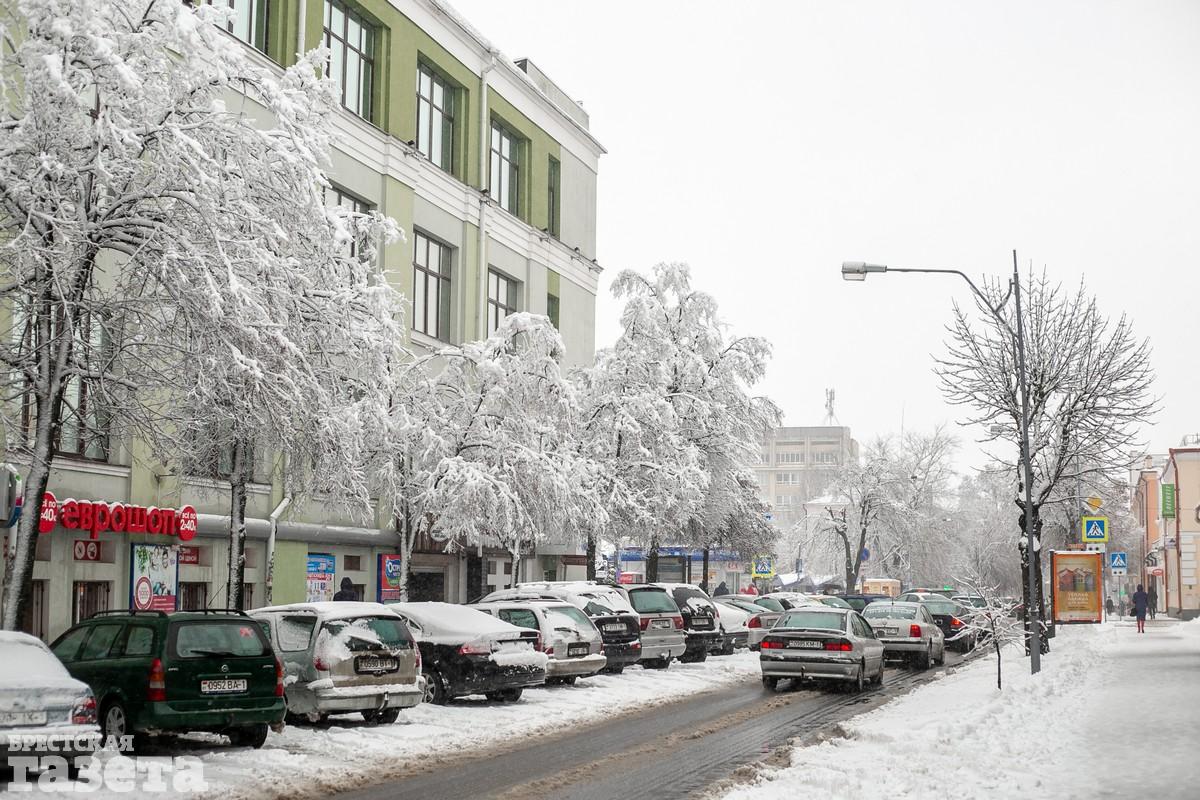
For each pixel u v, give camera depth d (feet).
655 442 114.42
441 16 113.19
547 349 84.43
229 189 47.85
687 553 171.01
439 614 62.03
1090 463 112.16
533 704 62.39
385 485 77.87
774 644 74.18
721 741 49.90
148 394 52.60
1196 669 79.30
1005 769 39.50
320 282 57.41
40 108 43.42
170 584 74.13
